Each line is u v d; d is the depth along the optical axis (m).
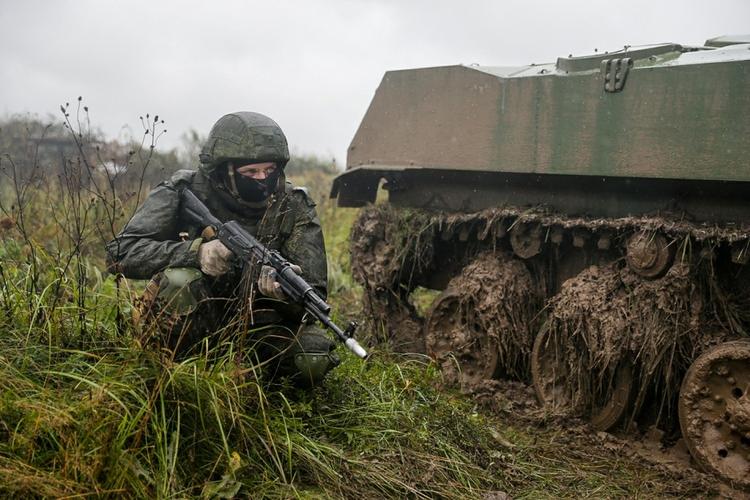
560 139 5.71
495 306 6.07
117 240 4.39
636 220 5.29
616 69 5.38
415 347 6.80
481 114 6.20
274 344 4.48
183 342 4.32
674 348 5.00
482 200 6.57
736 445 4.73
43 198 8.00
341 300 8.36
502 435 5.21
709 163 4.95
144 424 3.46
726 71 4.86
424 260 6.85
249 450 3.81
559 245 6.06
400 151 6.82
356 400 4.69
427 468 4.20
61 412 3.29
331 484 3.83
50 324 4.07
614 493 4.51
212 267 4.32
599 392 5.50
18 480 3.04
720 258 5.16
